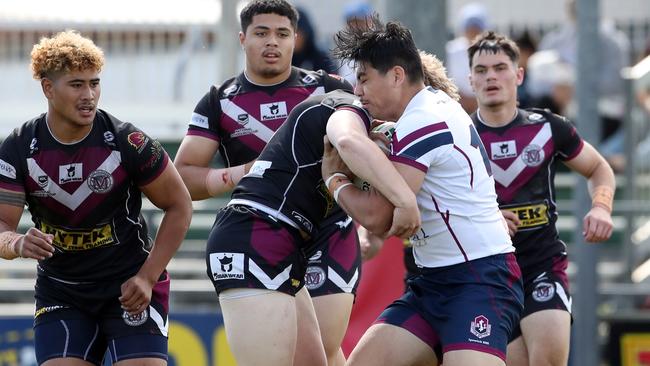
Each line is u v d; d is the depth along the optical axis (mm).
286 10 23031
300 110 19203
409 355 19141
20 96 40594
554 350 23328
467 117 19188
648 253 37344
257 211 18953
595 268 32938
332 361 22859
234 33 39531
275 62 22953
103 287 20531
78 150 19734
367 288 29828
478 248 18875
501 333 18656
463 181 18750
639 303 34719
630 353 33281
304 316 20422
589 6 32656
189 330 32062
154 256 20281
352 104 18906
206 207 35438
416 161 18344
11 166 19797
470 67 24719
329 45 43344
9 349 31719
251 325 18734
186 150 23406
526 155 24250
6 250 19219
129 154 19859
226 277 18859
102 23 40531
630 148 37281
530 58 43062
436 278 19109
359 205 18250
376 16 19469
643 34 46156
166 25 40562
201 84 40562
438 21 29438
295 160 18984
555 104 41281
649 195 37188
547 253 24078
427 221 18906
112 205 20109
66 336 20406
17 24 40500
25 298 33969
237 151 23469
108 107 40531
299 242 19234
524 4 50094
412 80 18828
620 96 39844
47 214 20125
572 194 39344
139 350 20312
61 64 19031
